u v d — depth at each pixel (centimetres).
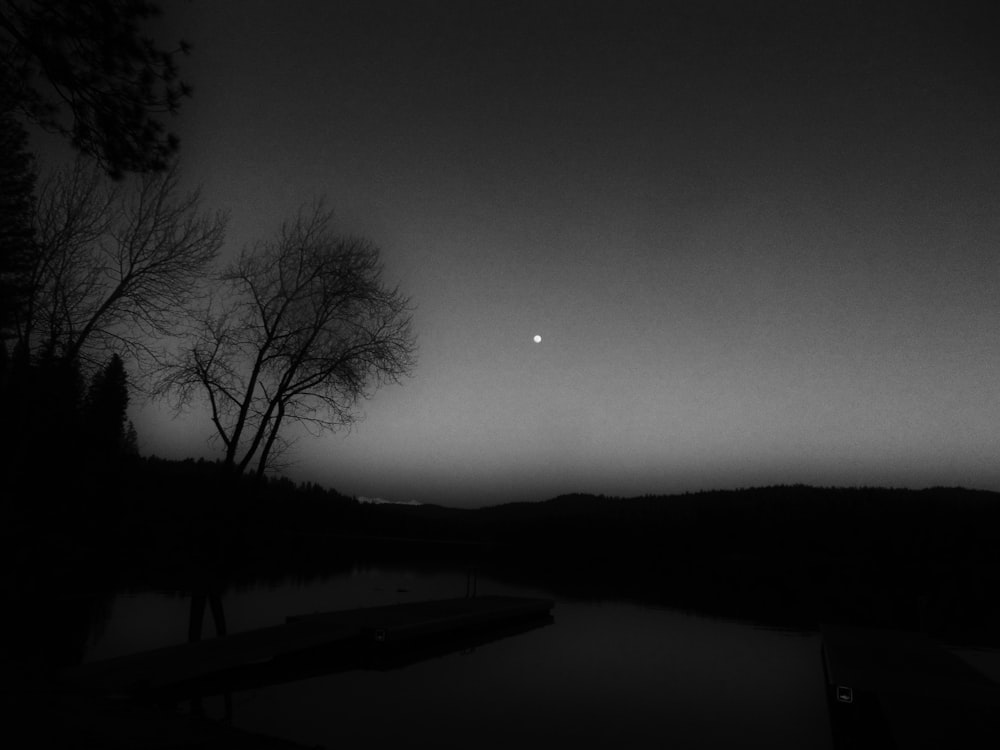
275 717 717
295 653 999
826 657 910
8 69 580
